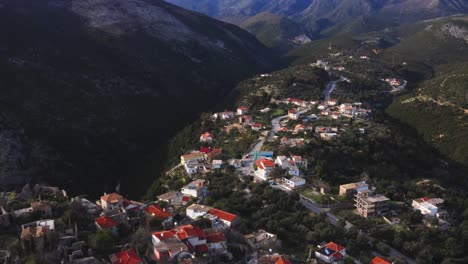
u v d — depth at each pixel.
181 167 163.62
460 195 141.50
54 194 111.25
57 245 80.44
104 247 82.31
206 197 125.44
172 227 99.50
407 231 109.12
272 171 138.50
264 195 124.12
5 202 98.50
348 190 126.31
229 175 142.38
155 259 82.69
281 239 103.62
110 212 99.06
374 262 94.62
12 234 84.19
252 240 97.62
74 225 88.38
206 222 102.44
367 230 110.50
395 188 135.00
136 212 105.31
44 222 86.50
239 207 116.06
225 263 87.81
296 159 144.00
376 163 156.00
